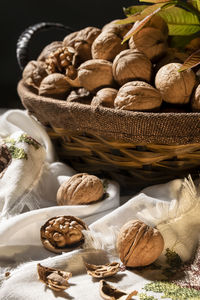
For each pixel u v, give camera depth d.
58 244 0.54
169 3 0.63
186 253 0.54
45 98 0.62
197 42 0.67
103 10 1.35
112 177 0.63
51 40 1.36
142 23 0.59
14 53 1.40
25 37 0.76
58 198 0.59
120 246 0.52
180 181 0.58
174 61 0.62
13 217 0.55
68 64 0.66
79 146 0.63
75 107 0.59
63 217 0.55
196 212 0.55
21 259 0.54
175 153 0.58
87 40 0.67
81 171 0.65
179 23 0.66
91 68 0.62
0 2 1.37
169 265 0.53
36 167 0.62
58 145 0.66
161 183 0.61
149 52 0.62
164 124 0.56
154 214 0.56
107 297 0.47
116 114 0.57
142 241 0.51
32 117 0.66
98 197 0.58
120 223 0.56
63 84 0.65
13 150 0.61
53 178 0.63
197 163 0.60
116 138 0.58
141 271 0.52
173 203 0.56
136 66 0.60
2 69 1.40
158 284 0.50
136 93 0.57
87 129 0.60
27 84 0.70
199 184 0.57
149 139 0.57
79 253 0.53
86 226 0.55
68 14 1.37
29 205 0.60
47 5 1.37
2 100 1.32
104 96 0.60
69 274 0.50
